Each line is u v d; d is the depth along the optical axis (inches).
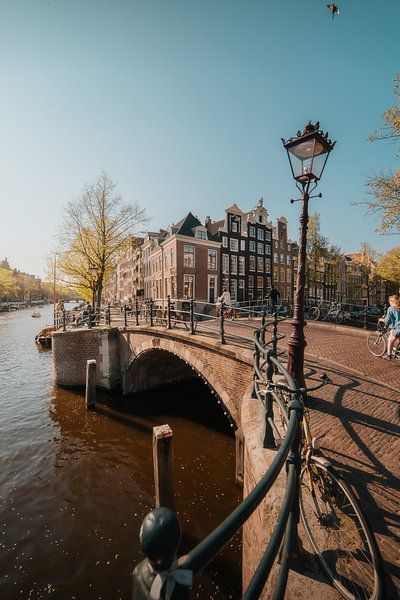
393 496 97.7
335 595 66.4
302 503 84.7
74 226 819.4
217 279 1114.7
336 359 273.6
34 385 545.3
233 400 276.5
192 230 1088.8
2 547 199.5
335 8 171.9
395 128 341.4
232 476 275.9
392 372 234.7
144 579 25.8
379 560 62.8
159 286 1209.4
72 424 386.9
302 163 158.1
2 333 1240.2
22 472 282.5
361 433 139.2
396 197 388.5
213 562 189.2
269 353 118.4
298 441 64.9
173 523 26.1
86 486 263.3
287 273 1466.5
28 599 168.1
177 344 371.9
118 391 522.0
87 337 530.3
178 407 454.9
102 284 862.5
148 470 287.6
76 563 188.5
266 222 1333.7
